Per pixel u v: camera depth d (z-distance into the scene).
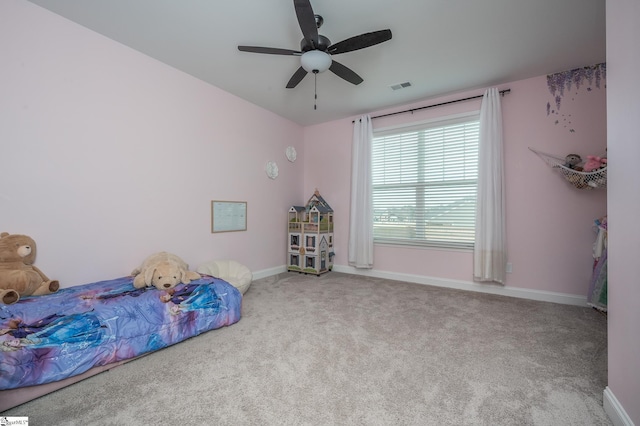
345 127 4.42
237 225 3.62
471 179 3.44
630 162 1.12
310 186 4.79
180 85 2.95
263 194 4.02
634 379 1.09
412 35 2.33
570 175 2.76
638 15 1.05
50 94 2.09
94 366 1.59
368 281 3.82
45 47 2.06
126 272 2.54
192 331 2.06
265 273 4.04
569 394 1.45
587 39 2.37
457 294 3.23
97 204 2.35
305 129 4.86
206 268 3.07
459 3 1.96
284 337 2.10
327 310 2.68
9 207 1.92
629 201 1.13
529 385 1.53
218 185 3.37
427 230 3.75
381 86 3.29
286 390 1.48
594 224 2.69
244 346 1.96
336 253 4.51
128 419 1.26
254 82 3.21
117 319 1.73
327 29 2.26
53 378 1.44
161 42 2.46
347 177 4.41
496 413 1.31
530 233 3.10
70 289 2.07
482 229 3.23
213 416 1.29
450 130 3.59
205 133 3.21
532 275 3.09
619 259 1.21
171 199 2.89
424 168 3.77
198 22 2.19
